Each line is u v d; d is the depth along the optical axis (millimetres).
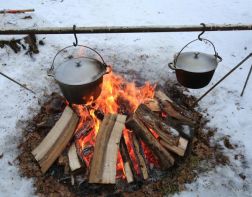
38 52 2379
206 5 3152
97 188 1468
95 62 1369
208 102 1986
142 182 1495
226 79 2172
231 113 1921
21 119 1854
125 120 1572
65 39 2543
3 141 1729
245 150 1700
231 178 1561
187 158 1614
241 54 2426
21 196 1475
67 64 1346
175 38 2617
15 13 2711
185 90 2059
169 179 1521
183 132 1634
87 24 2789
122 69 2225
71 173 1485
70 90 1301
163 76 2166
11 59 2314
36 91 2049
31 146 1671
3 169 1590
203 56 1460
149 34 2656
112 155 1464
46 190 1483
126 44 2508
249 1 3191
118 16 2941
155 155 1519
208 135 1771
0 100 1983
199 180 1539
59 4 3090
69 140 1575
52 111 1805
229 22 2846
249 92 2074
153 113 1639
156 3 3195
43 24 2699
